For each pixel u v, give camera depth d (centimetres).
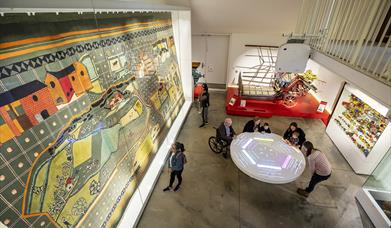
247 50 886
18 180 193
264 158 441
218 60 972
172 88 673
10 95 183
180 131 692
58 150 236
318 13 498
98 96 303
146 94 473
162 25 569
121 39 365
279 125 723
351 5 420
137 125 424
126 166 381
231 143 492
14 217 190
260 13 670
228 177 509
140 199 424
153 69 514
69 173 252
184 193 464
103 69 314
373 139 486
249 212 422
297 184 485
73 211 260
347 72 365
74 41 255
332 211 423
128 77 390
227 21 754
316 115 752
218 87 1035
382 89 281
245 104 797
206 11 699
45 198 221
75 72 258
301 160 438
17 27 186
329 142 634
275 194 462
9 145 184
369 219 403
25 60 195
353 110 557
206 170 530
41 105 213
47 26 216
